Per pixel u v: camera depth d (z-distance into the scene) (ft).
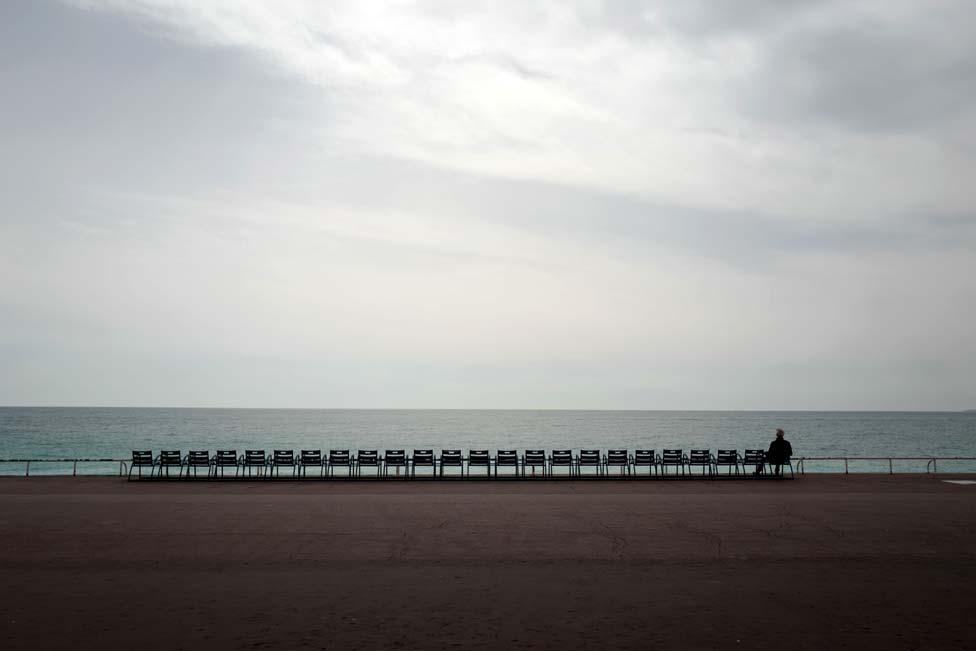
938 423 616.39
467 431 370.73
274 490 73.20
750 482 83.05
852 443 298.76
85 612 31.04
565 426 458.09
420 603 32.53
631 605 32.17
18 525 51.52
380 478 84.17
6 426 391.86
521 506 61.72
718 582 36.45
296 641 27.20
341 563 40.86
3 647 26.35
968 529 50.93
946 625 29.14
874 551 44.01
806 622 29.60
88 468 147.64
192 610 31.40
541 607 31.86
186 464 83.76
